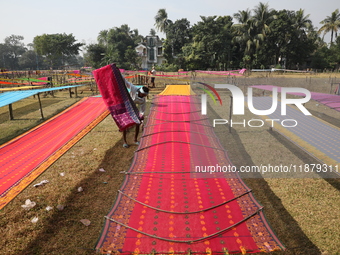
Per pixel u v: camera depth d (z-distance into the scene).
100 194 4.54
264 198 4.40
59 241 3.41
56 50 67.62
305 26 42.69
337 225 3.71
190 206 3.95
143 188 4.49
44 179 5.05
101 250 3.14
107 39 63.19
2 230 3.60
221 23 46.00
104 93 6.26
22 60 95.31
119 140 7.43
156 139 7.04
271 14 43.84
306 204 4.23
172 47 53.09
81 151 6.58
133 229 3.45
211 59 44.59
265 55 42.66
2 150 5.52
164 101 11.44
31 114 10.65
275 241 3.27
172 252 3.07
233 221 3.62
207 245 3.18
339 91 11.90
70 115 8.80
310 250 3.23
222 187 4.52
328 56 43.72
